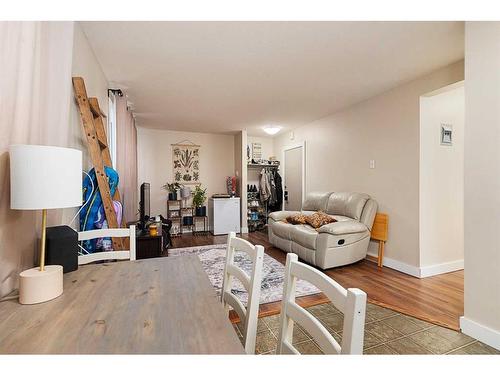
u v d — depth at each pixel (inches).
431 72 106.5
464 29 75.4
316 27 74.8
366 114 140.0
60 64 56.6
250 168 244.7
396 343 66.2
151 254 109.5
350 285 103.8
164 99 137.3
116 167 126.3
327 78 112.0
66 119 57.7
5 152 36.8
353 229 120.8
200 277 43.7
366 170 140.3
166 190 216.5
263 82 115.6
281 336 33.8
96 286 39.8
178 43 83.2
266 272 117.4
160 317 30.6
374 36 79.8
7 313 31.3
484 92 65.1
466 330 69.4
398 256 121.6
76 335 26.8
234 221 213.3
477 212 67.1
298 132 206.5
